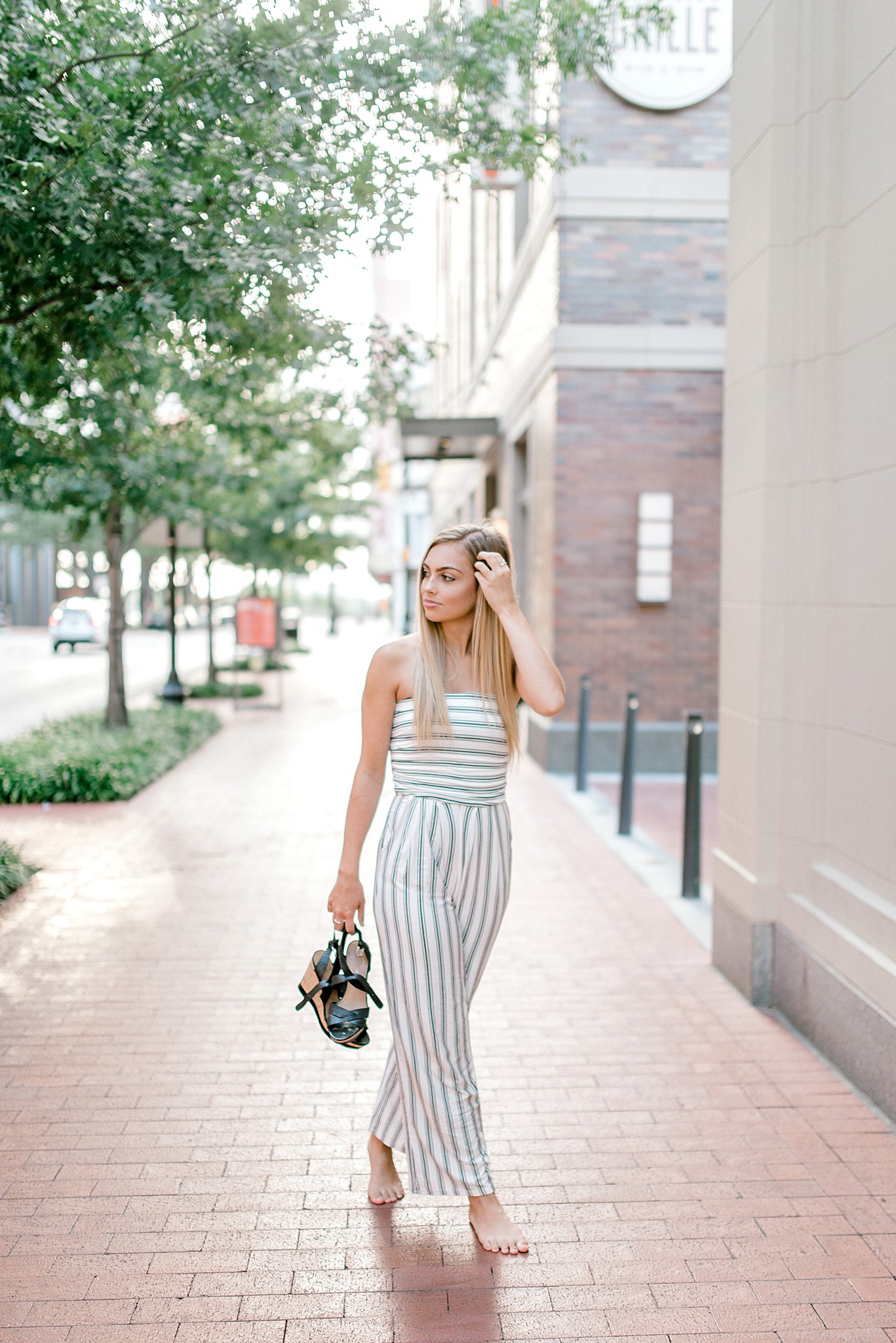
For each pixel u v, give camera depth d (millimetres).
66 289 4863
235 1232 2926
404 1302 2641
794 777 4535
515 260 14148
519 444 14336
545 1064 4043
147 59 4461
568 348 10773
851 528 4059
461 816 2711
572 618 11016
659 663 11070
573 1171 3270
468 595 2701
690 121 10766
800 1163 3334
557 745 11055
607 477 10930
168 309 4648
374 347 6453
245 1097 3736
